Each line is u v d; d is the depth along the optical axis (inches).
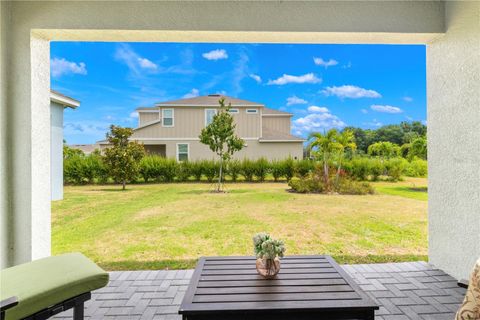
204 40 141.1
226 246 186.2
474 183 118.8
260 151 696.4
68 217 271.3
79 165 534.9
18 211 125.8
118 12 127.9
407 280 127.9
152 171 560.1
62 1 126.4
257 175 576.1
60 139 380.5
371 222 248.4
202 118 685.9
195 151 683.4
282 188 490.0
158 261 157.5
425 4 131.9
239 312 67.0
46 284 78.8
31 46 126.3
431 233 145.6
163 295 115.7
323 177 448.8
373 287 121.0
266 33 132.7
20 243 125.8
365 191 422.0
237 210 301.6
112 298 113.3
